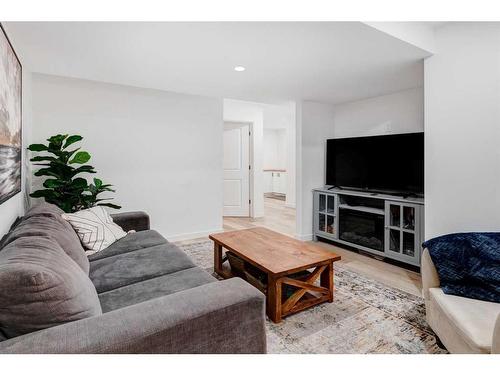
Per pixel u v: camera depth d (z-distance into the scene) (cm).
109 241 229
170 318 93
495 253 157
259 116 599
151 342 88
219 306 102
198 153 423
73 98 332
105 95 351
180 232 413
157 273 176
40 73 311
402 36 201
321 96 378
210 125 431
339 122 430
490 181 194
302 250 233
